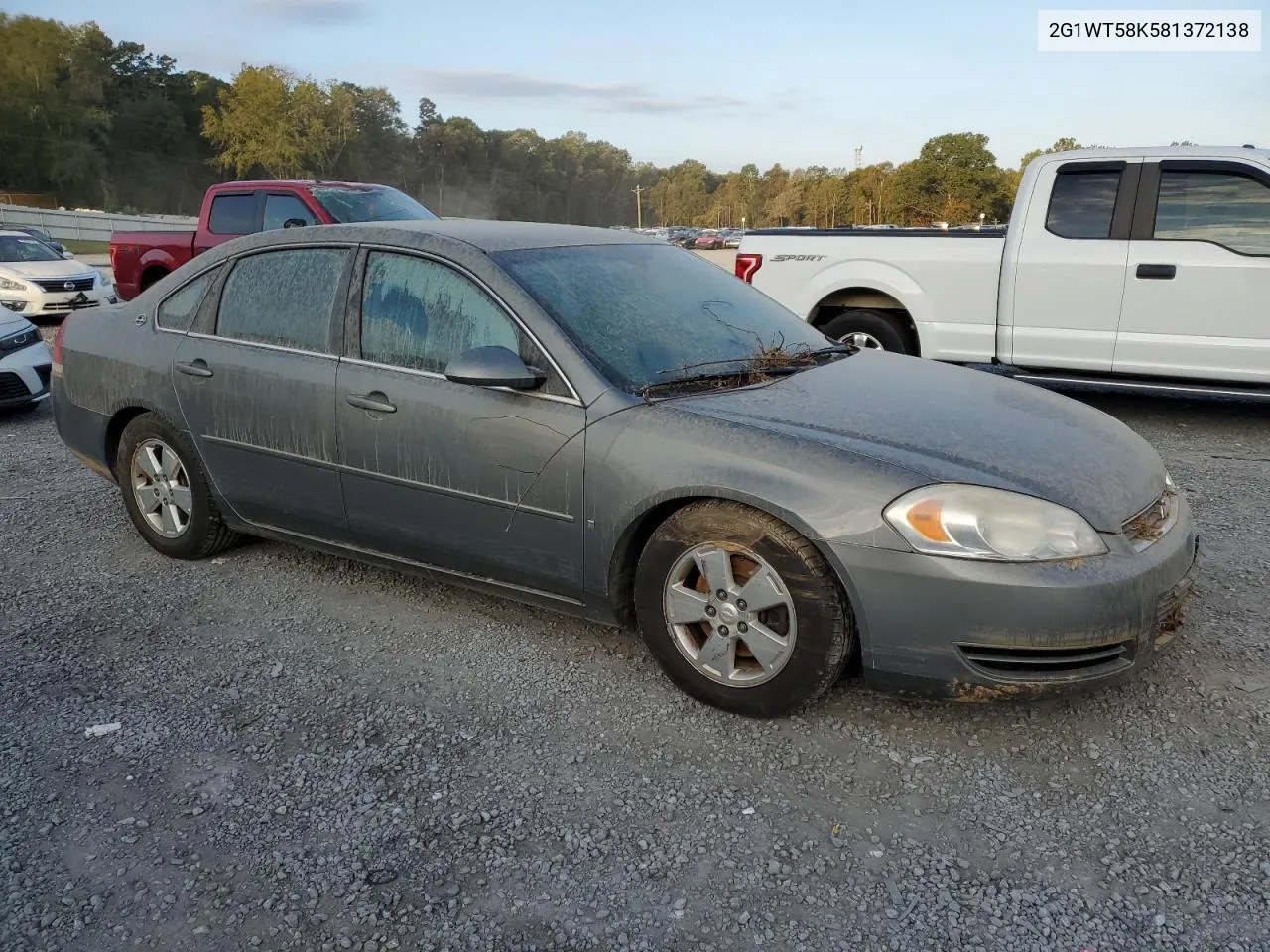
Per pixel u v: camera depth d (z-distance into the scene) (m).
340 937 2.37
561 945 2.33
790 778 2.95
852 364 4.01
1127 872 2.52
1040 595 2.80
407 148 141.75
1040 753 3.04
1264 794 2.81
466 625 4.04
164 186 111.19
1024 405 3.63
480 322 3.66
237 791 2.95
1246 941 2.28
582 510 3.38
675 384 3.48
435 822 2.79
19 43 89.69
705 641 3.30
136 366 4.64
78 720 3.35
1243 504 5.41
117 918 2.45
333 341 4.00
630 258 4.21
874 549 2.91
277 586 4.47
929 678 2.95
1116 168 7.07
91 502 5.79
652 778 2.97
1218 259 6.75
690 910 2.43
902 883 2.51
